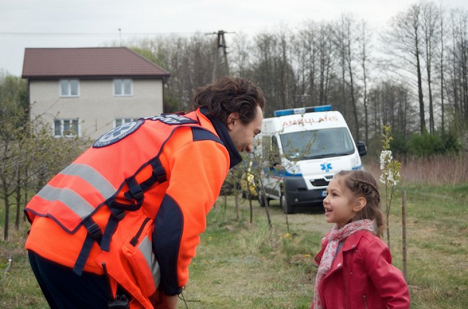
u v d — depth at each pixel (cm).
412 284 659
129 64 4562
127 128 275
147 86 4531
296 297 622
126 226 254
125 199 255
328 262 317
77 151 1026
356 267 310
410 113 4950
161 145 261
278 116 1670
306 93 5562
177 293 264
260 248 914
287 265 786
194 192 253
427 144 2831
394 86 5069
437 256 851
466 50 4425
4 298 594
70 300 257
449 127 2944
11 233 998
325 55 5478
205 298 630
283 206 1568
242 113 287
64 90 4469
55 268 248
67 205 251
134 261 248
